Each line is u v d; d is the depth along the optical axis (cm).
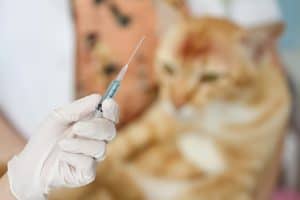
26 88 97
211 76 99
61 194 97
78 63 99
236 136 101
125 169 100
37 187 65
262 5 100
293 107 100
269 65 100
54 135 66
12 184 66
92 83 99
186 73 99
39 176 65
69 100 98
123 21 99
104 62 99
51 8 97
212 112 100
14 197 66
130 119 100
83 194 98
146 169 100
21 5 97
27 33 97
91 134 62
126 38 99
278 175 102
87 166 62
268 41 100
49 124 66
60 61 98
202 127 100
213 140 100
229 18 99
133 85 99
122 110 100
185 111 100
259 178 102
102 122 62
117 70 99
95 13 98
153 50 99
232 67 99
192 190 100
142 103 100
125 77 99
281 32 100
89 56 99
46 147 65
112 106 62
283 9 100
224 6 99
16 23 97
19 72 97
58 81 98
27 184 66
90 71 99
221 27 99
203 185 100
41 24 97
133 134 100
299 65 100
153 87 100
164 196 100
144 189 100
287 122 101
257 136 101
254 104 100
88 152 62
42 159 65
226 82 99
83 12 98
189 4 100
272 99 100
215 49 99
